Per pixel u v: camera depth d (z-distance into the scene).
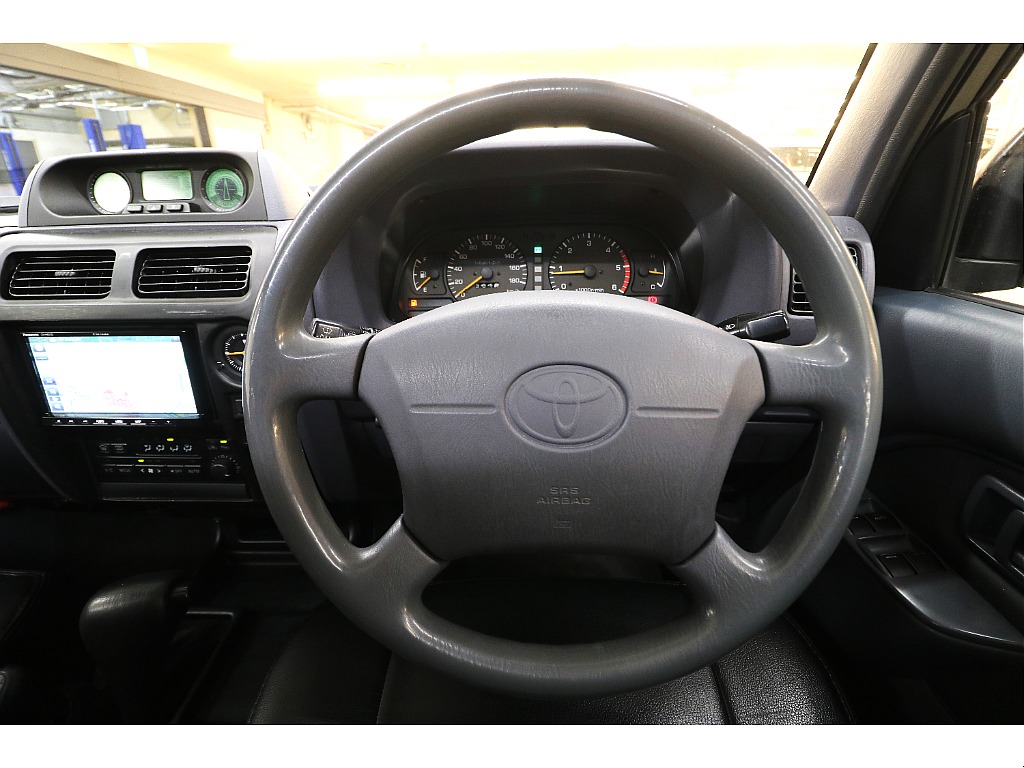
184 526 1.29
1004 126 0.88
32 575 1.12
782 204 0.46
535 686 0.47
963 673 0.75
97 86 4.88
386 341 0.48
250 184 0.97
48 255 0.94
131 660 0.82
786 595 0.46
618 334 0.47
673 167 0.88
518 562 1.11
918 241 0.97
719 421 0.47
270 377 0.48
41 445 1.03
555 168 0.89
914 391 0.88
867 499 0.97
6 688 0.79
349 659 0.73
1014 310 0.78
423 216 1.03
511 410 0.47
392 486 1.04
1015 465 0.71
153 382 0.97
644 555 0.50
